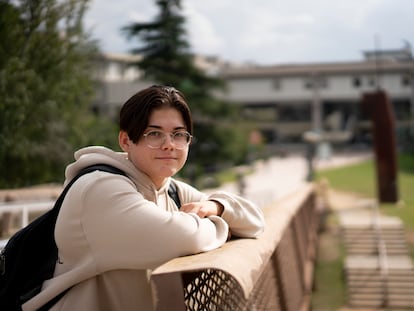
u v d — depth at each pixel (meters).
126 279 1.80
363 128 77.31
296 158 63.84
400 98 68.00
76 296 1.80
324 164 55.69
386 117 28.45
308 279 7.45
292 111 76.94
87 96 10.56
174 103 2.01
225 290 1.87
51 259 1.88
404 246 21.62
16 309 1.88
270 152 68.50
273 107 76.81
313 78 69.94
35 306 1.82
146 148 1.99
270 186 37.69
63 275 1.80
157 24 39.38
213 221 2.03
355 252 21.42
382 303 17.31
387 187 28.75
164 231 1.76
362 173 46.31
